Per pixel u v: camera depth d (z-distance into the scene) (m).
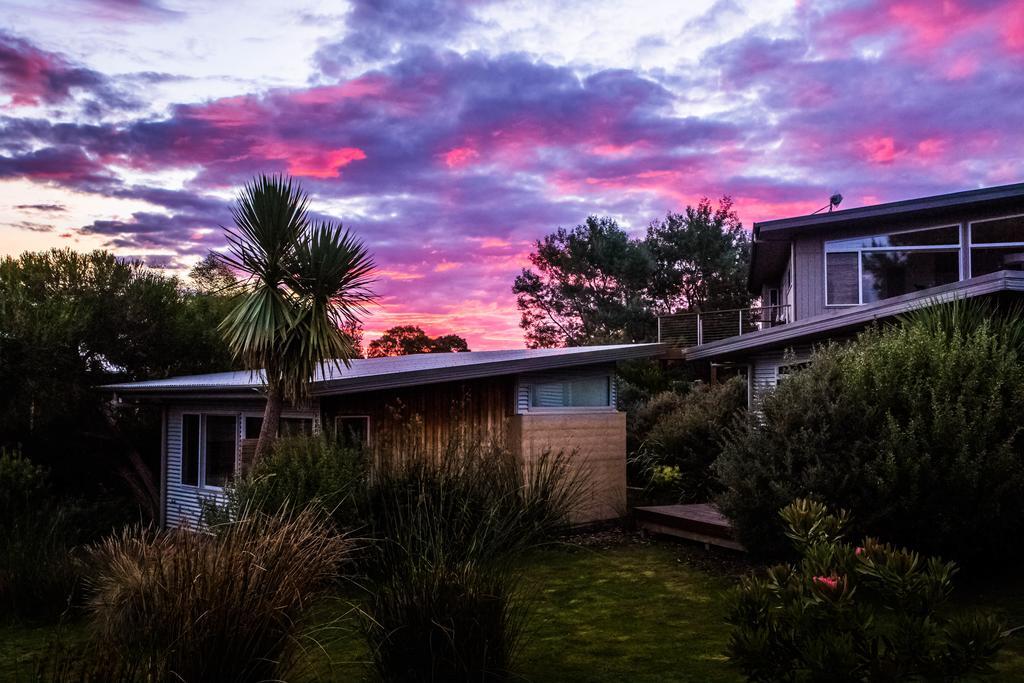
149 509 14.67
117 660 3.78
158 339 17.09
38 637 6.09
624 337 36.16
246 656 3.92
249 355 9.29
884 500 6.43
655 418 15.23
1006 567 7.06
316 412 10.03
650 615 6.31
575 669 4.96
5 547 7.88
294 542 4.68
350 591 6.58
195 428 13.20
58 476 15.61
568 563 8.26
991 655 3.11
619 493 11.11
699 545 9.09
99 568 6.39
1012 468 6.23
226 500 8.48
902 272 15.89
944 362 6.96
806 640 3.24
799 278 16.52
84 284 16.47
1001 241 15.27
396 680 4.47
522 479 8.89
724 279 38.94
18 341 14.14
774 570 3.68
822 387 7.13
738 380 14.28
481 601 4.53
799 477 6.88
